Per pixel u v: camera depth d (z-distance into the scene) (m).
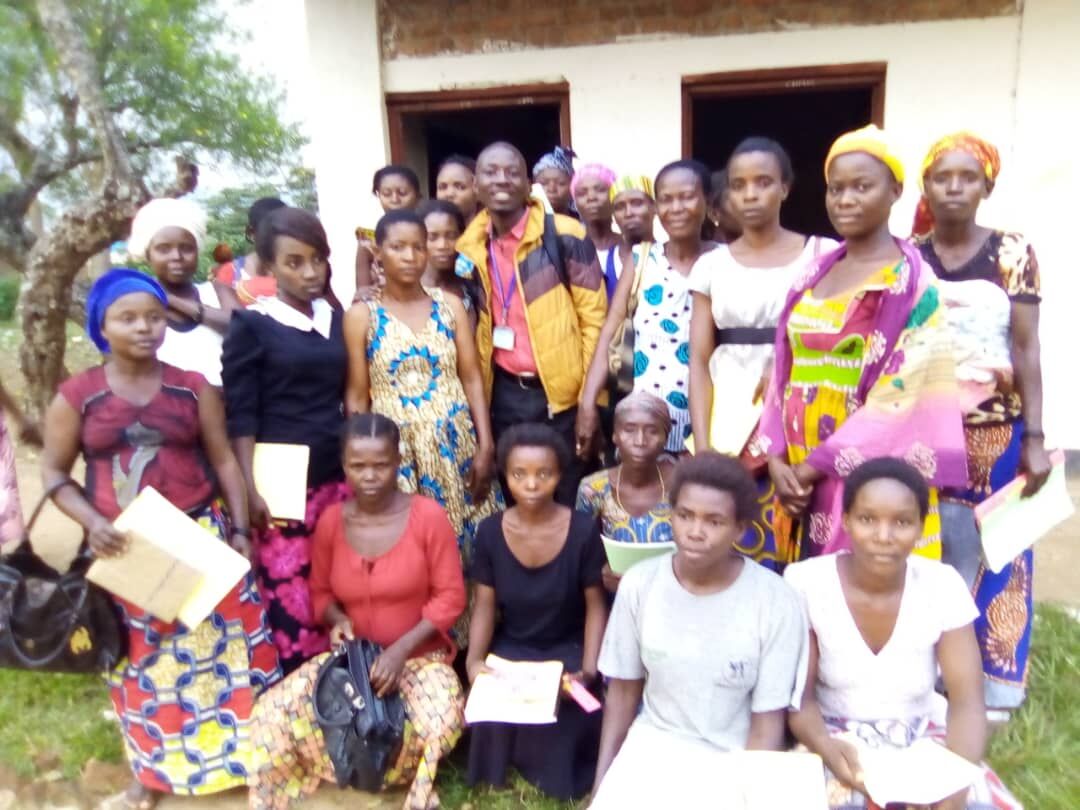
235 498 2.92
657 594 2.50
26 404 6.94
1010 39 5.40
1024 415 2.76
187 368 3.30
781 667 2.38
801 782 2.18
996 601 2.90
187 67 10.61
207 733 2.90
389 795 2.93
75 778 3.06
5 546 3.39
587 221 3.99
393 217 3.12
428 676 2.90
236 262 4.11
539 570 2.95
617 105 5.94
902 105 5.61
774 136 9.84
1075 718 3.06
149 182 10.87
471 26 6.00
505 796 2.86
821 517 2.60
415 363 3.16
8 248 8.15
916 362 2.34
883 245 2.42
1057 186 5.52
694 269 2.96
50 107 9.74
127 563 2.63
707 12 5.71
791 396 2.60
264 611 3.07
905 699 2.39
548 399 3.54
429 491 3.21
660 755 2.42
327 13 6.06
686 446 3.35
